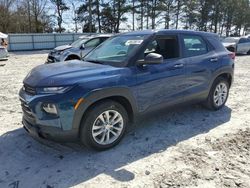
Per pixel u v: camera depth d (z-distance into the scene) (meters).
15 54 22.62
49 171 3.14
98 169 3.17
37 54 22.70
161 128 4.39
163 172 3.10
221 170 3.14
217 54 5.01
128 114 3.84
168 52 4.23
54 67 3.75
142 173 3.08
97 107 3.37
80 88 3.19
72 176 3.03
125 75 3.58
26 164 3.30
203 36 4.92
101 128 3.51
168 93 4.15
